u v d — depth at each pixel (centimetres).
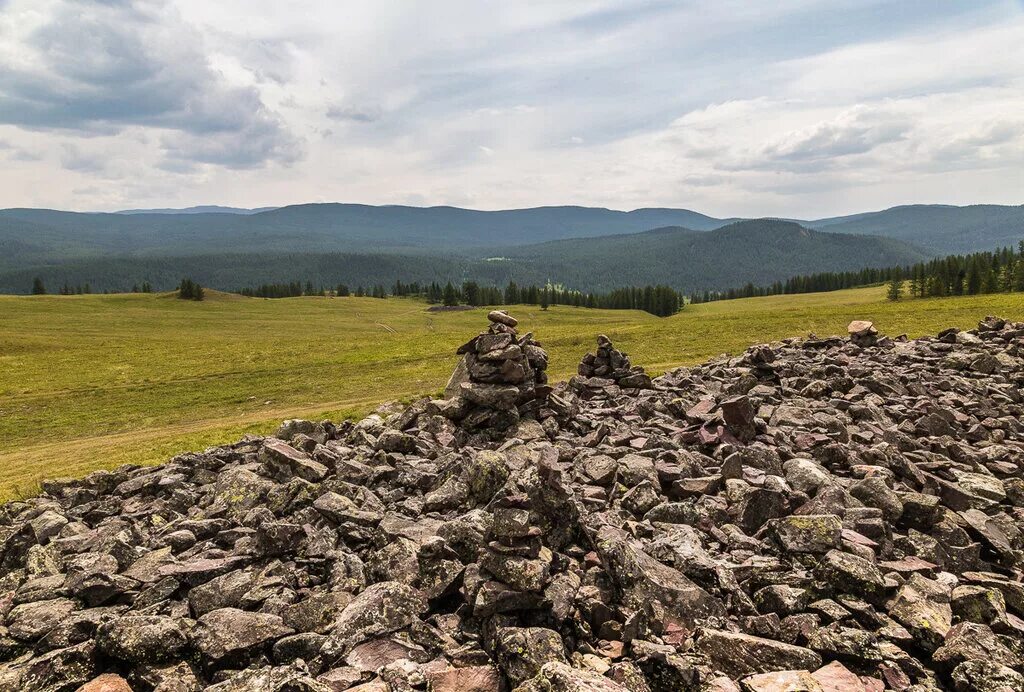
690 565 1173
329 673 909
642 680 880
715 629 1002
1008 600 1138
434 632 1020
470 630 1046
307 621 1069
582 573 1189
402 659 941
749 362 3334
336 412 4641
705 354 6606
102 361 9412
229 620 1027
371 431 2494
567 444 2142
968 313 8769
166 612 1123
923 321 8300
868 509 1355
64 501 1931
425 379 6506
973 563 1295
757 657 919
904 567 1180
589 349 7581
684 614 1048
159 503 1789
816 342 4244
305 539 1366
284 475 1847
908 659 924
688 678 880
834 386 2770
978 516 1455
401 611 1054
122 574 1250
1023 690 842
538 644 930
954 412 2403
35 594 1205
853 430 2125
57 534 1617
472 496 1558
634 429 2244
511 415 2334
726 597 1105
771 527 1304
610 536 1249
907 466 1670
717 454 1870
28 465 3691
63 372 8456
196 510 1717
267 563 1310
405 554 1267
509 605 1008
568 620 1034
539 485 1314
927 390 2769
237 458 2250
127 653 941
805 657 910
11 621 1118
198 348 10950
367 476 1834
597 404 2894
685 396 2859
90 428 5472
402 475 1820
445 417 2436
